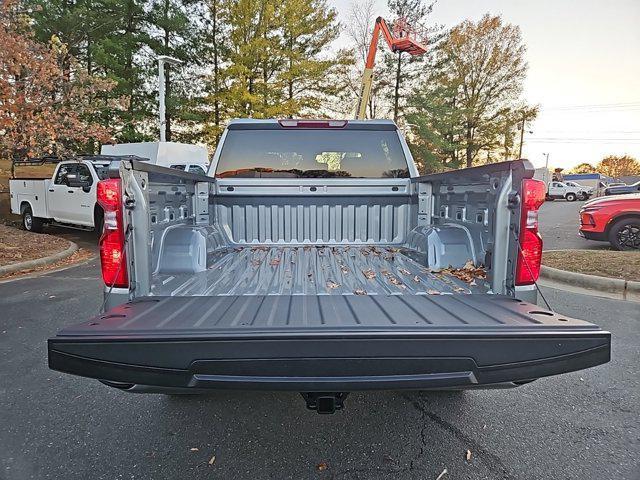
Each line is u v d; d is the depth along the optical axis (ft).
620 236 29.27
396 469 7.68
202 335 5.61
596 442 8.50
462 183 9.89
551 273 22.75
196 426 9.11
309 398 6.49
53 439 8.59
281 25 76.64
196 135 83.30
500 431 8.91
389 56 90.74
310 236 12.94
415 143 97.35
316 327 5.88
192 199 11.34
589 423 9.21
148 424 9.18
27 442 8.48
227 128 13.19
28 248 30.81
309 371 5.66
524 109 115.34
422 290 8.38
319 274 9.62
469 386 6.01
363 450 8.26
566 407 9.88
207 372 5.65
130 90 72.08
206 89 80.28
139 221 7.70
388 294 8.07
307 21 79.00
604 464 7.81
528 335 5.71
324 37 82.53
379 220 12.98
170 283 8.79
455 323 6.07
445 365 5.71
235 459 7.98
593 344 5.81
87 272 25.49
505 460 7.93
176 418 9.42
